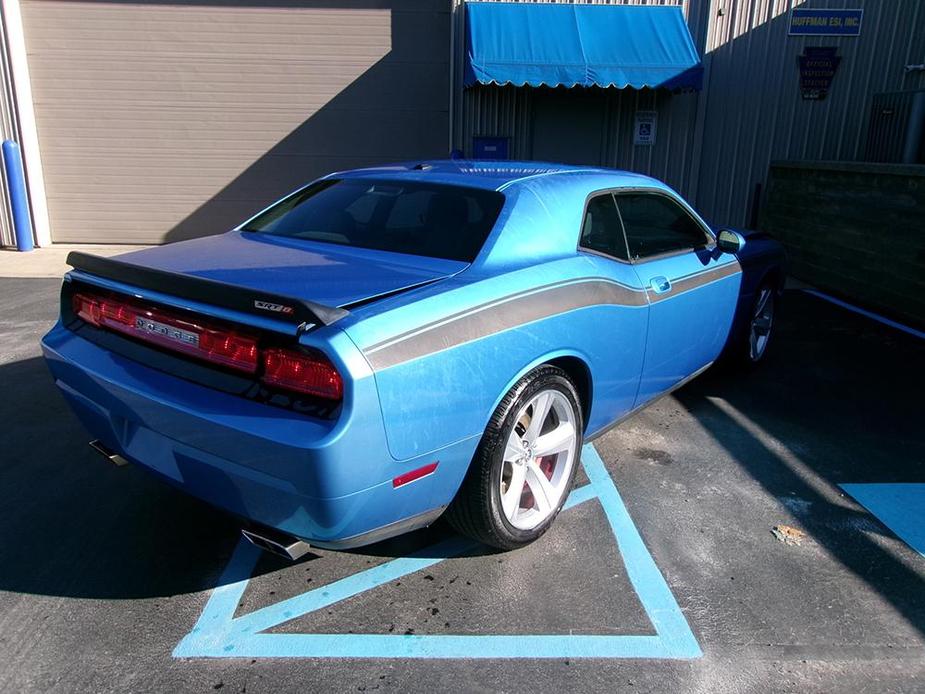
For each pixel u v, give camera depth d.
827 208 8.85
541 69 9.41
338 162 11.25
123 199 11.34
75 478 3.77
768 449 4.27
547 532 3.33
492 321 2.73
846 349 6.38
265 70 10.88
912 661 2.55
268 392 2.37
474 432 2.69
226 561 3.09
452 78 10.77
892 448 4.32
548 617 2.75
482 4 9.98
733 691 2.40
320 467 2.21
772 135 11.05
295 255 3.13
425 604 2.82
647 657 2.55
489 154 11.02
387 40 10.80
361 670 2.47
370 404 2.27
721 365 5.57
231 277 2.74
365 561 3.11
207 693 2.36
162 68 10.83
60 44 10.67
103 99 10.91
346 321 2.32
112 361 2.78
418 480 2.53
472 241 3.07
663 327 3.91
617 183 3.89
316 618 2.73
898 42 10.76
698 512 3.53
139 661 2.49
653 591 2.91
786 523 3.45
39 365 5.50
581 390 3.40
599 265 3.44
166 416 2.50
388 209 3.41
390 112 11.05
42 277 8.89
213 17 10.66
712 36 10.66
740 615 2.78
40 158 11.09
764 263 5.26
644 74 9.54
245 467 2.35
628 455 4.15
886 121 10.38
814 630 2.70
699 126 10.98
